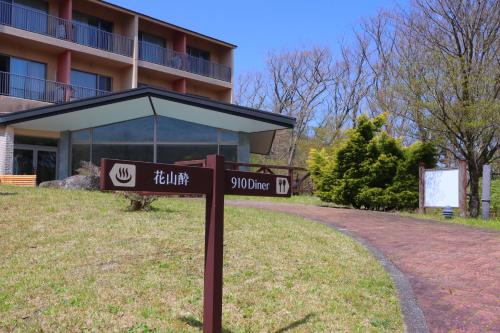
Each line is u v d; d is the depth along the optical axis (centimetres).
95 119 1950
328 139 3797
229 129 2062
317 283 598
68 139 2100
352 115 4066
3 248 699
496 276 660
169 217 905
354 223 1096
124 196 964
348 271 657
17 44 2266
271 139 2298
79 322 463
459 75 1468
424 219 1240
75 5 2492
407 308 530
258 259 674
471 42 1544
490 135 1570
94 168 1652
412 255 780
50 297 521
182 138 2023
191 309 503
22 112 1794
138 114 1962
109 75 2612
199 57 3116
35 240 733
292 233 859
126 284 556
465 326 486
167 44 2909
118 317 476
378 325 482
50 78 2377
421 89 1509
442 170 1370
